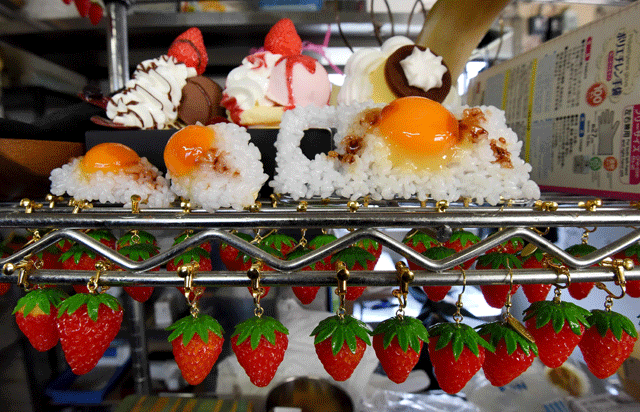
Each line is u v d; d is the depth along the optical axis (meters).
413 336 0.17
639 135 0.24
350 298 0.23
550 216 0.17
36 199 0.24
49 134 0.25
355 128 0.19
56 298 0.18
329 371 0.18
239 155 0.18
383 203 0.22
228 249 0.23
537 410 0.37
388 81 0.24
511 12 0.49
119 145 0.21
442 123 0.18
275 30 0.26
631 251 0.21
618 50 0.26
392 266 0.46
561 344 0.18
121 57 0.38
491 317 0.42
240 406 0.36
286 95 0.24
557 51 0.31
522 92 0.36
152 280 0.17
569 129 0.30
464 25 0.26
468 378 0.18
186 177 0.18
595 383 0.37
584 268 0.18
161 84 0.25
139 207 0.20
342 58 0.53
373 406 0.39
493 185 0.19
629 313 0.32
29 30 0.45
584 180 0.28
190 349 0.17
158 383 0.43
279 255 0.21
